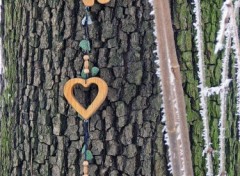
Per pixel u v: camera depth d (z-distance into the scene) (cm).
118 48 67
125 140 68
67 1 68
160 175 68
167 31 43
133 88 68
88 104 68
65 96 68
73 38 68
